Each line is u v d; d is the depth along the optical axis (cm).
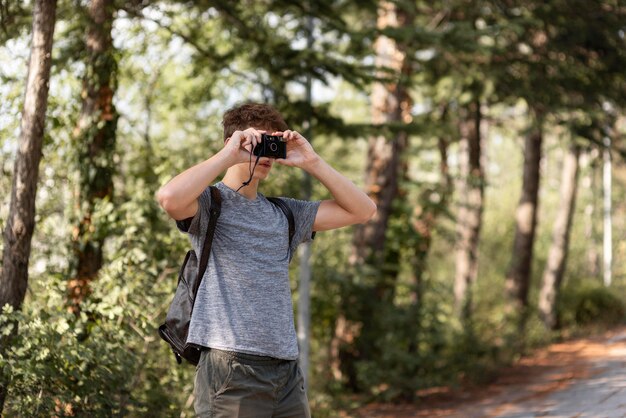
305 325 1030
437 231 1510
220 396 304
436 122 1147
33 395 579
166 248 743
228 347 303
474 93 1358
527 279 1928
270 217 318
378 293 1302
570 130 1421
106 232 729
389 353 1134
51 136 754
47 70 618
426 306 1241
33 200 614
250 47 928
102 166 750
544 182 3619
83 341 667
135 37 959
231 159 301
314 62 899
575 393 984
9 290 604
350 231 1311
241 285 307
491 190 2947
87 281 730
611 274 3136
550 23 1339
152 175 880
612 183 3438
